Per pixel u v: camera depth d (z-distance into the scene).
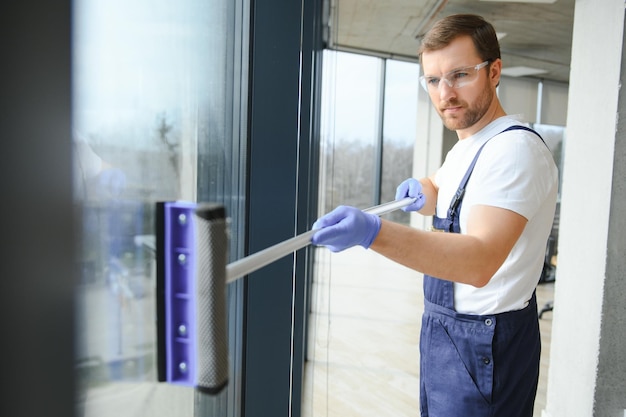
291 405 1.34
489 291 1.14
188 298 0.43
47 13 0.34
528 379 1.19
